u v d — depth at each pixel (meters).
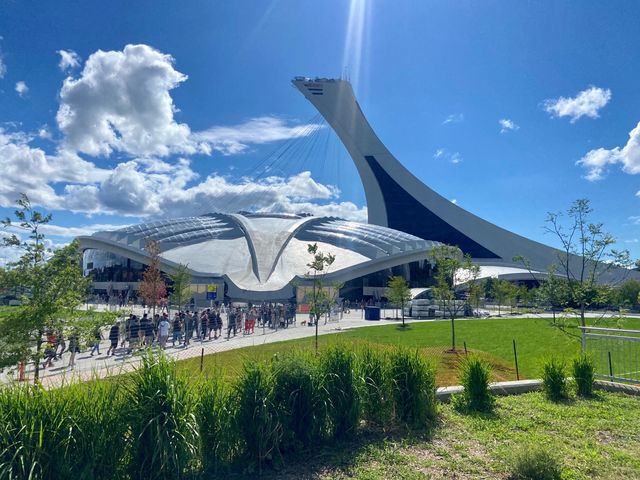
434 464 5.80
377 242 64.56
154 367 5.16
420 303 40.44
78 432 4.47
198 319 25.06
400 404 7.27
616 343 13.17
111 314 8.80
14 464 4.06
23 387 4.75
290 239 64.06
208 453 5.47
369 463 5.86
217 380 5.99
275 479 5.38
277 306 33.09
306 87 92.06
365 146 91.50
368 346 8.02
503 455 6.06
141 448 4.81
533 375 13.66
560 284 13.77
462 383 8.53
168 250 59.53
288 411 6.11
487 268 71.12
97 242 61.50
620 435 6.90
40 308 7.36
